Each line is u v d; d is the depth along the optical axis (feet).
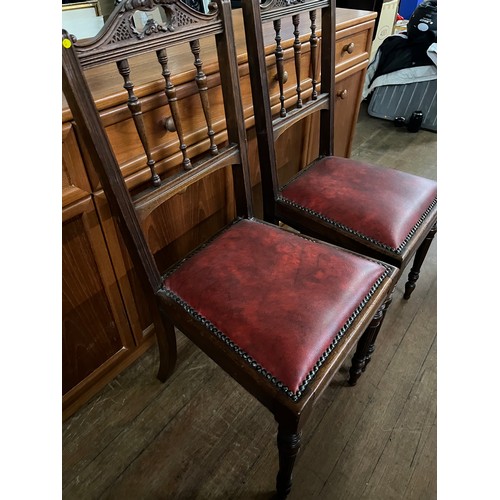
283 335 2.02
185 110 2.57
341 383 3.40
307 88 3.67
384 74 8.14
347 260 2.47
